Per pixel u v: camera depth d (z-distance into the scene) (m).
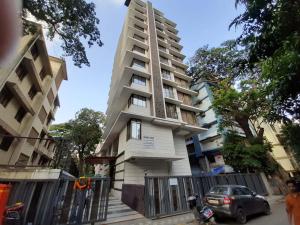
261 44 4.23
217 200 7.73
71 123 29.61
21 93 14.24
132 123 15.93
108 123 23.44
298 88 4.19
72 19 9.71
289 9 3.44
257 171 16.53
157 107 17.81
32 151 18.11
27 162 17.30
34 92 17.80
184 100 22.83
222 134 22.33
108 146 25.69
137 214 9.04
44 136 22.56
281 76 4.16
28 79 15.97
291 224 3.54
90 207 7.53
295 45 3.55
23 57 13.61
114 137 21.44
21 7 0.90
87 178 7.77
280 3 3.62
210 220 7.90
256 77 17.83
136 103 17.45
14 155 14.68
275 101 4.94
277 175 17.09
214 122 25.69
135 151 14.38
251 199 8.35
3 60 0.87
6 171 7.91
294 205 3.52
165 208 9.13
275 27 3.84
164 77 22.44
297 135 6.38
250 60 4.64
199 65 28.14
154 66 21.09
